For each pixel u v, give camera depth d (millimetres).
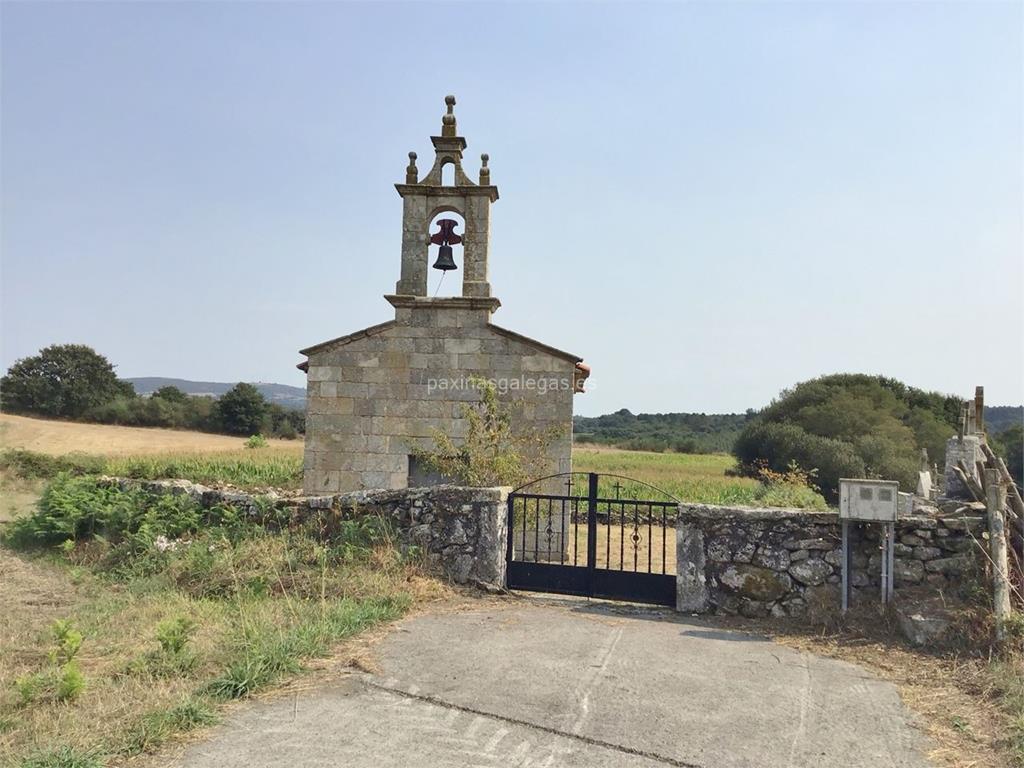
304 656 5746
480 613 7215
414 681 5285
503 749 4254
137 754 4141
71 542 10680
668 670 5641
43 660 6066
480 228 12961
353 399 12859
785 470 38781
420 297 12734
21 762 3971
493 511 8289
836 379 56031
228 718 4633
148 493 11602
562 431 12305
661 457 49250
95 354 68562
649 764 4113
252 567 8531
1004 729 4551
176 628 6082
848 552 6984
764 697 5125
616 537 14180
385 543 8648
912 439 46188
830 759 4211
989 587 6305
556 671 5543
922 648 6121
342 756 4137
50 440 45500
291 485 18141
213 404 69125
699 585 7449
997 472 6785
